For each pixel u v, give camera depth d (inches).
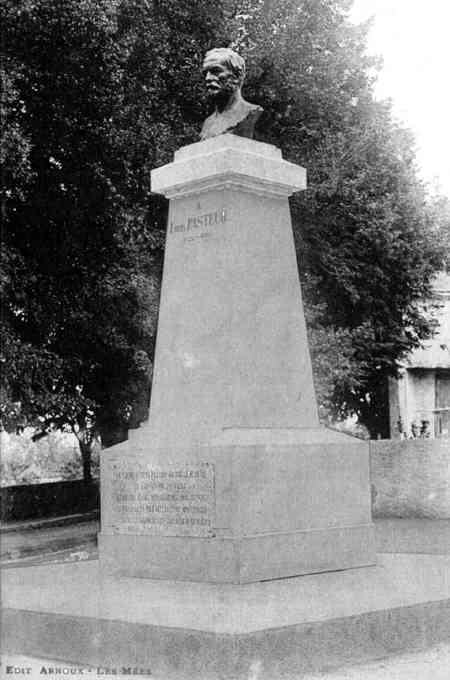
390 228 1001.5
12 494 992.2
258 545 343.6
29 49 723.4
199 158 380.8
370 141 987.9
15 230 814.5
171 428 374.0
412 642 315.9
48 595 343.0
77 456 1535.4
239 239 377.7
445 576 374.6
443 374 1473.9
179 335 383.2
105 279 852.0
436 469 906.7
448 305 1446.9
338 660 291.9
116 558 374.3
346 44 991.6
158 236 867.4
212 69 398.6
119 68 759.7
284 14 951.6
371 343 1059.3
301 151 963.3
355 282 1032.2
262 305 380.2
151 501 364.8
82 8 697.0
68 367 818.2
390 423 1286.9
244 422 363.6
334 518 376.8
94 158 797.9
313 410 393.1
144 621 290.7
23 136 725.3
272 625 279.6
